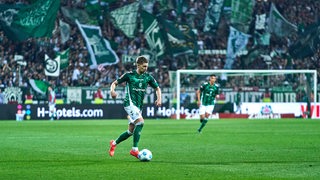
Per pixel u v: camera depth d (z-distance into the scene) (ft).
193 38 282.97
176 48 280.31
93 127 174.19
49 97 233.35
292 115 255.50
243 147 101.19
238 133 144.46
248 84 265.75
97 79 261.65
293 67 287.89
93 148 99.09
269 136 132.57
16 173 64.44
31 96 241.14
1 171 66.18
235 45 286.25
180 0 285.43
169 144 108.06
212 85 149.38
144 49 276.00
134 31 277.44
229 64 284.20
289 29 293.02
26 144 108.06
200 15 287.28
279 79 266.36
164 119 239.71
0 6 261.65
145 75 80.64
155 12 280.92
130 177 61.00
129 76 80.02
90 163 74.69
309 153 89.20
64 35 267.59
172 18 282.77
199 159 79.97
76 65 261.65
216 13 288.10
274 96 256.93
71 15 270.46
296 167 70.44
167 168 69.05
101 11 275.59
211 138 125.39
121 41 274.16
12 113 230.48
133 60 272.51
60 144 108.27
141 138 124.88
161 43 278.87
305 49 291.38
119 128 168.76
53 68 255.91
